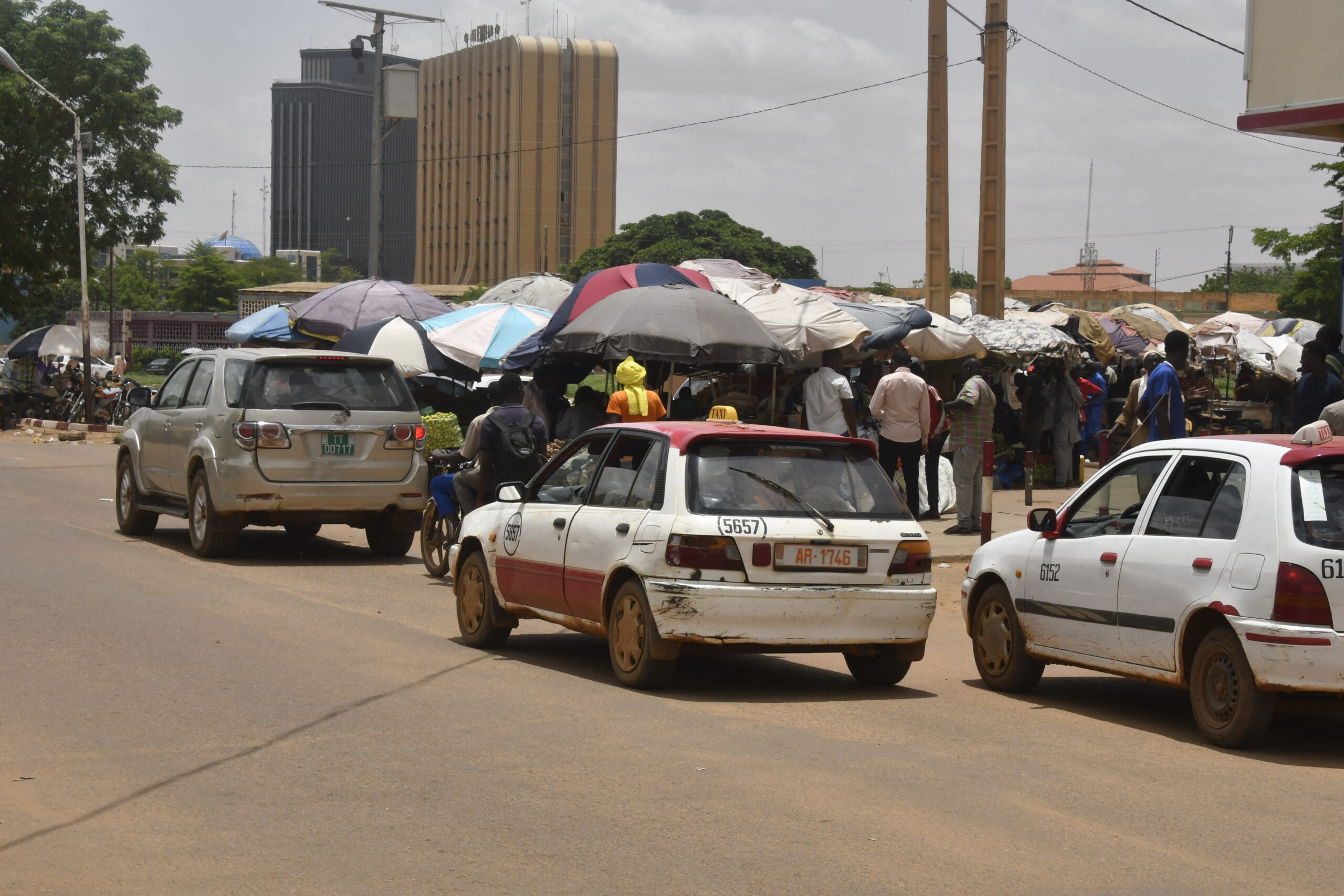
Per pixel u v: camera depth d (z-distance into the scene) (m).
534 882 5.23
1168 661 8.23
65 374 40.03
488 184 148.25
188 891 5.09
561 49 143.75
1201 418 25.09
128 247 50.97
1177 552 8.20
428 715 8.05
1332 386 13.19
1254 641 7.55
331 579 13.97
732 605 8.63
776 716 8.39
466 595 10.78
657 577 8.76
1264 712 7.65
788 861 5.54
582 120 145.88
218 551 15.12
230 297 135.88
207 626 10.89
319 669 9.34
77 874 5.26
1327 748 8.05
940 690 9.75
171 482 15.91
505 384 13.45
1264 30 16.02
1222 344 35.06
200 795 6.35
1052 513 9.38
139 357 88.00
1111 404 26.58
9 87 42.97
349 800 6.28
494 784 6.59
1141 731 8.43
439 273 157.88
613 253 101.12
